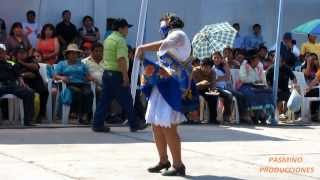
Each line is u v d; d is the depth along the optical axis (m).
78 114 13.99
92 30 16.38
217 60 15.20
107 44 12.44
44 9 16.44
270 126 14.70
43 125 13.45
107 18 17.00
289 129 14.11
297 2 19.31
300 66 17.64
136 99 13.69
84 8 16.83
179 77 8.13
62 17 16.45
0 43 14.68
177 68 8.15
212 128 13.76
